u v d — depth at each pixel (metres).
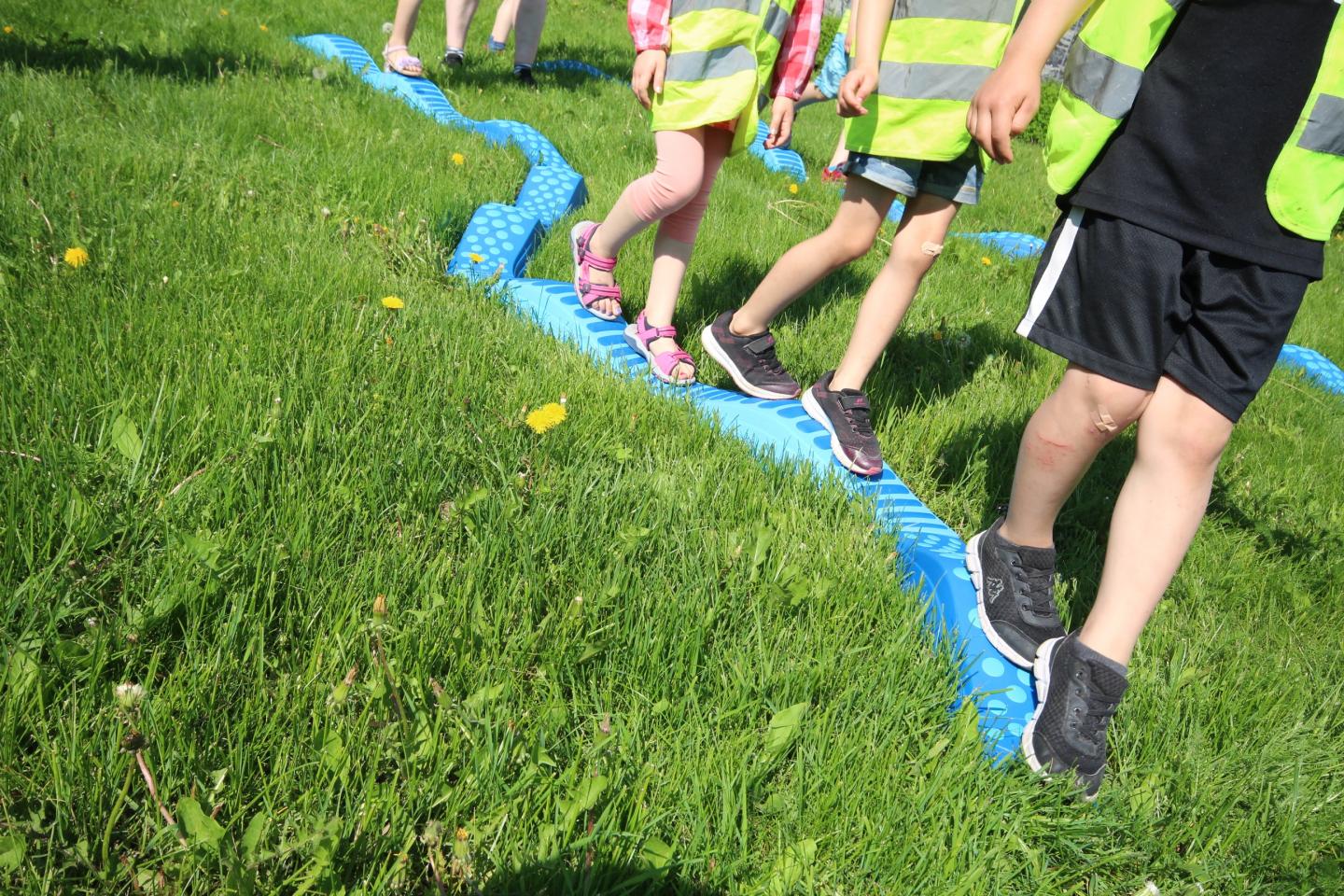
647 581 1.75
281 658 1.43
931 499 2.49
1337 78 1.40
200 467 1.78
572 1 14.16
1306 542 2.70
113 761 1.18
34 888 1.03
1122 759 1.68
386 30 7.10
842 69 7.66
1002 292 4.57
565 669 1.52
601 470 2.09
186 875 1.10
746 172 5.82
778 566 1.85
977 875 1.32
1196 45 1.50
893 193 2.40
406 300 2.76
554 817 1.26
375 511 1.76
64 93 3.93
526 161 4.66
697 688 1.56
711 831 1.33
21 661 1.24
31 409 1.77
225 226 2.91
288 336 2.28
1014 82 1.62
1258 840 1.55
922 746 1.53
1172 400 1.56
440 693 1.33
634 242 3.81
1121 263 1.55
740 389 2.77
